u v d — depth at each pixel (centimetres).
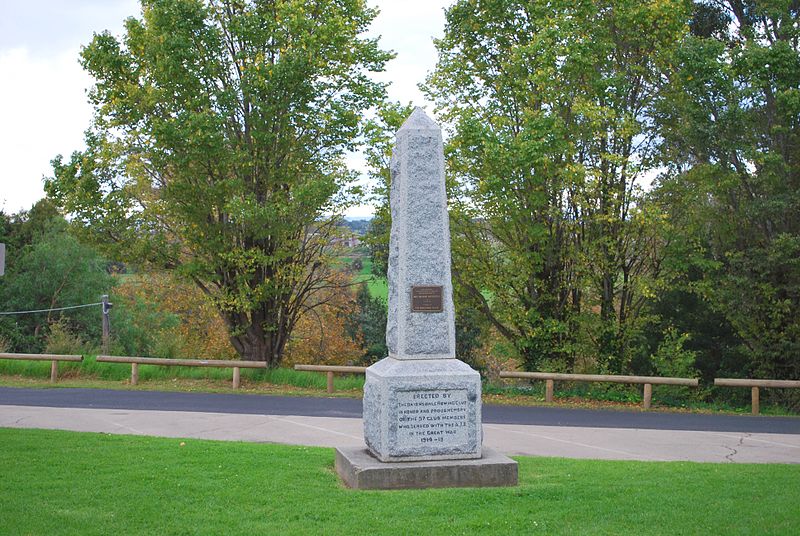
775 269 2288
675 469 1105
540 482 978
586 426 1677
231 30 2372
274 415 1708
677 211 2477
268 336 2719
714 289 2400
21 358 2294
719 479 1011
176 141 2203
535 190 2223
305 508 818
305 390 2258
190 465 1025
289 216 2322
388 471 923
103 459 1049
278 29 2336
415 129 1008
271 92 2317
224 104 2292
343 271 3688
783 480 1007
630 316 2494
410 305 989
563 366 2427
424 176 1004
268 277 2602
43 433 1280
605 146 2417
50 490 867
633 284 2412
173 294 3862
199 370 2445
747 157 2247
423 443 963
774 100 2333
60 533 714
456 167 2278
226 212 2378
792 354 2345
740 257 2288
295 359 3953
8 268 4384
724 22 2756
